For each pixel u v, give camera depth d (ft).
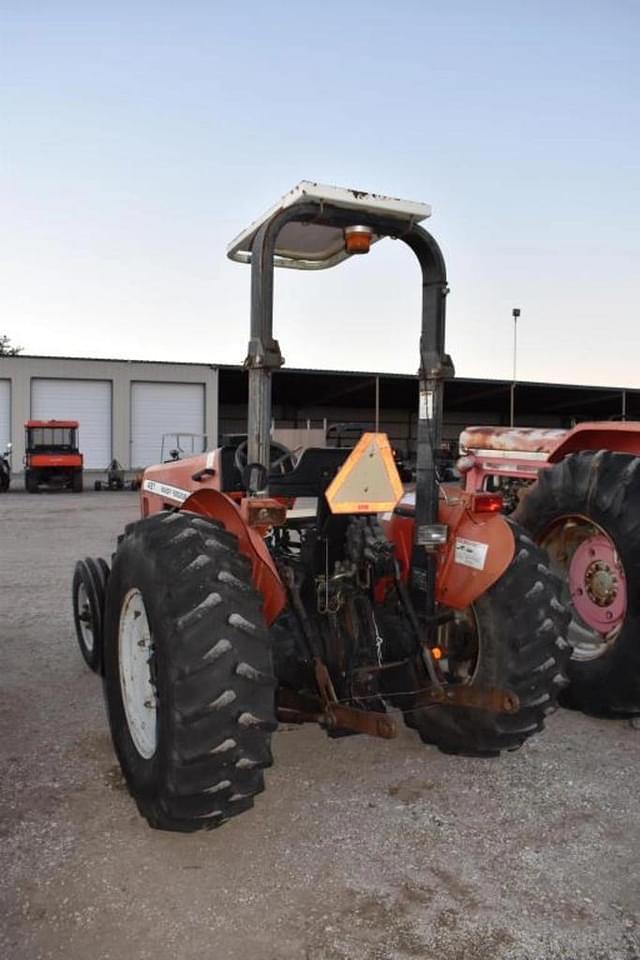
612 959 7.72
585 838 9.98
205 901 8.63
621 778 11.72
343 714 10.01
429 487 11.12
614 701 13.76
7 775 11.74
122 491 79.51
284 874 9.15
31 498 68.54
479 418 135.23
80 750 12.67
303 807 10.76
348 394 115.44
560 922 8.29
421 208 10.69
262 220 11.02
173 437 103.04
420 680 11.32
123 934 8.07
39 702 14.90
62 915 8.37
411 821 10.38
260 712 9.07
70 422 77.10
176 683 8.96
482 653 11.10
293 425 124.88
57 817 10.46
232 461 13.91
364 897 8.71
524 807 10.78
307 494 11.02
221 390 119.34
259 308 10.30
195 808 9.20
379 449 10.52
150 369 102.22
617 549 13.88
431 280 11.18
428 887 8.91
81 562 17.02
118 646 10.93
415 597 11.53
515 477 22.49
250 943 7.94
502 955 7.78
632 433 15.42
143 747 10.29
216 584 9.32
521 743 11.41
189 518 10.27
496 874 9.16
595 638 14.93
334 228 11.62
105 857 9.49
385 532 11.65
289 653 11.10
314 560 11.30
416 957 7.75
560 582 11.52
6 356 97.09
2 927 8.17
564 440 16.65
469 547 10.93
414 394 114.83
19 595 24.72
